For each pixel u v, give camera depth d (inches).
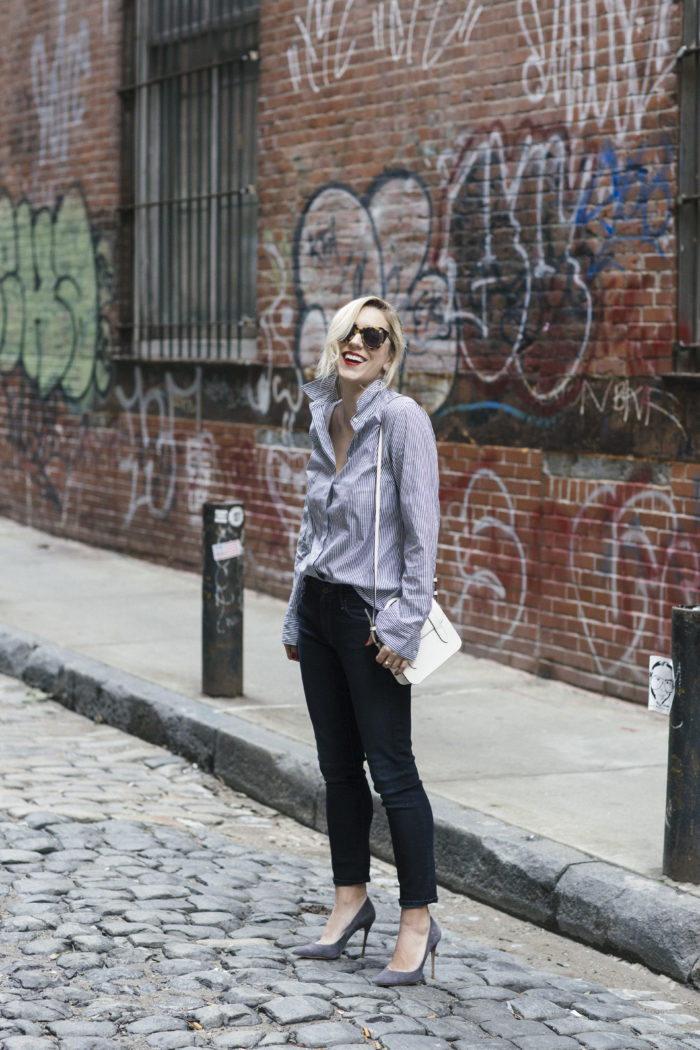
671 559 265.9
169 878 189.6
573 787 219.9
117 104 457.4
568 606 291.1
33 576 423.8
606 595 281.4
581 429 284.8
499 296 305.0
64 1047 135.9
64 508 504.1
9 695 305.1
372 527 154.4
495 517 309.0
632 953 172.1
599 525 282.4
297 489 376.8
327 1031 142.3
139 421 452.8
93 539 485.7
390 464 154.6
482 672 303.6
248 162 399.2
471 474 315.3
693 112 262.4
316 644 160.9
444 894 198.8
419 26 324.8
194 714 259.1
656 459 268.4
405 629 151.3
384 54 336.5
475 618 317.1
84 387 485.7
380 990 155.2
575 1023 149.4
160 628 343.9
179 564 436.1
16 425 538.3
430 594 153.3
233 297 408.8
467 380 315.3
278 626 349.7
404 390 335.0
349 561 154.6
